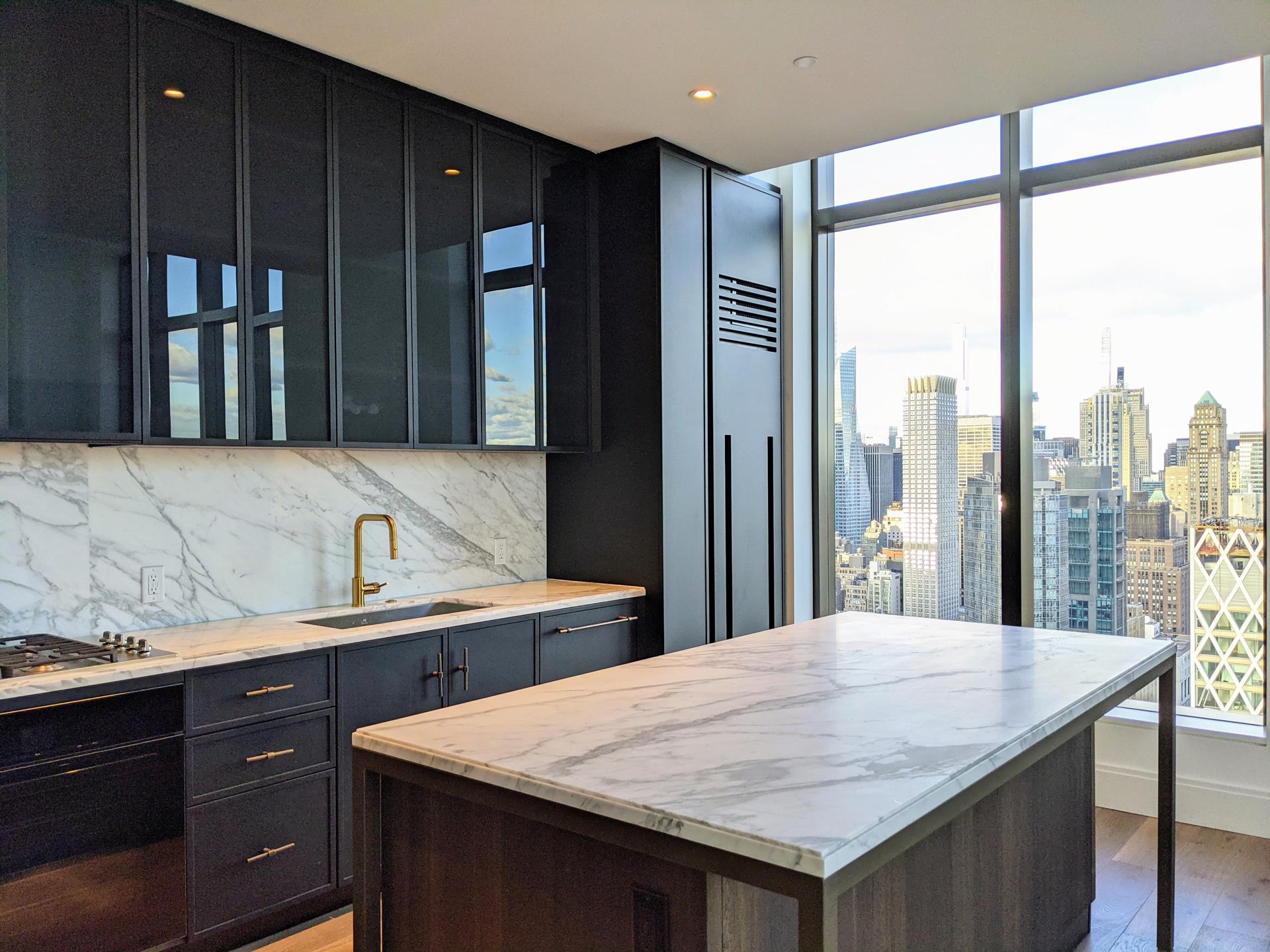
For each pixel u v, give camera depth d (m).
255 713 2.56
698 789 1.37
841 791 1.36
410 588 3.64
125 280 2.50
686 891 1.37
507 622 3.29
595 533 4.04
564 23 2.78
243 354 2.76
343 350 3.04
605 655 3.71
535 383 3.74
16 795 2.07
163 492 2.91
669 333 3.87
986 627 2.85
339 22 2.77
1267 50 2.96
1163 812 2.57
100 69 2.46
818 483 4.72
